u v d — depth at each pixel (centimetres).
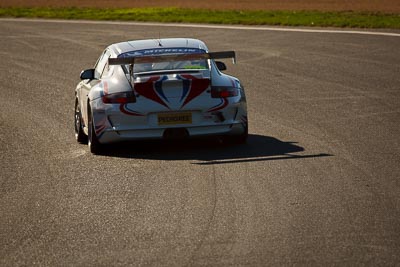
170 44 3719
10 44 8419
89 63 7038
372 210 2450
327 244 2139
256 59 6850
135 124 3409
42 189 2938
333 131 3862
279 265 1995
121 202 2677
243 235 2247
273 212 2464
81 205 2669
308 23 9212
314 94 5088
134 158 3403
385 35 7994
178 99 3403
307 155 3300
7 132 4234
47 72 6594
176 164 3231
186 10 11688
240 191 2741
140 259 2089
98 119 3447
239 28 9125
